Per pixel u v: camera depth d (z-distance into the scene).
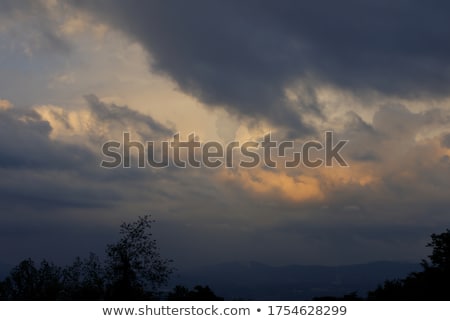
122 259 43.75
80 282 44.16
